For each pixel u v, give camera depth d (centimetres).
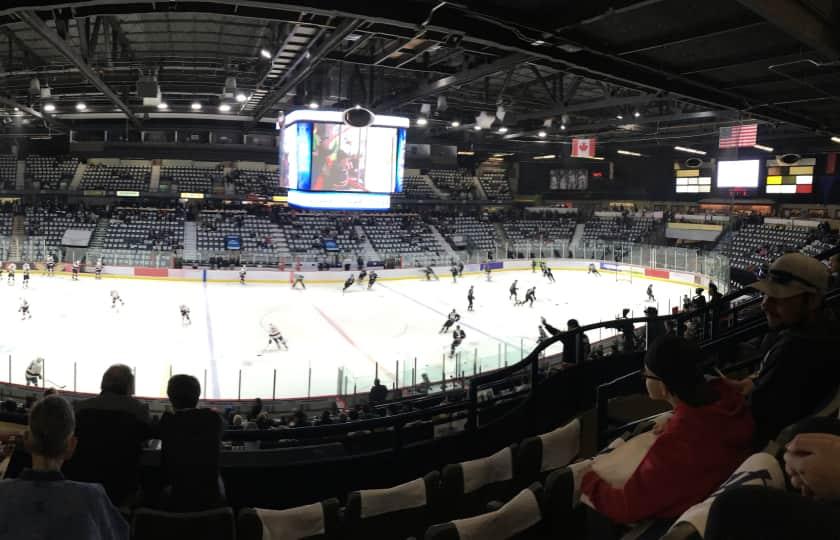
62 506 239
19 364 2348
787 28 1208
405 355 2677
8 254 4519
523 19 1345
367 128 3316
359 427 571
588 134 4712
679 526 185
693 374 281
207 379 2258
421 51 1970
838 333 304
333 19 1603
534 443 497
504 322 3422
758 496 119
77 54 1984
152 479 493
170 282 4391
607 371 817
